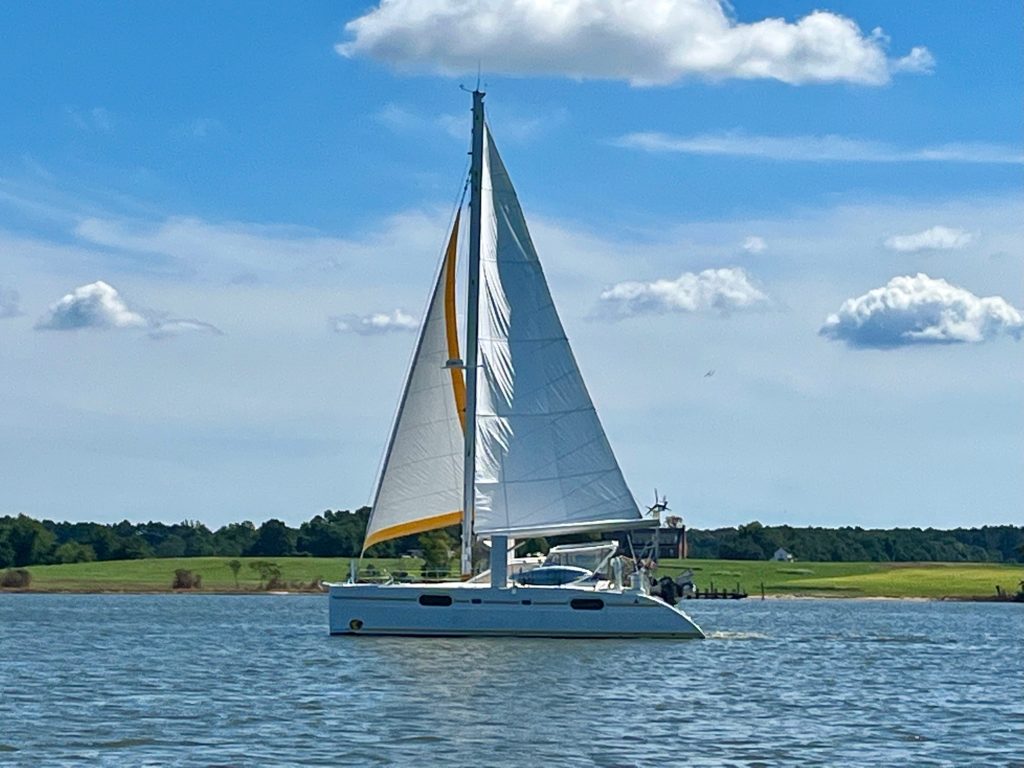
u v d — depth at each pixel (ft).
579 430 249.34
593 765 132.57
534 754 137.80
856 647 292.61
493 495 244.63
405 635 240.32
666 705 173.47
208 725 154.40
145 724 155.22
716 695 185.47
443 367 251.60
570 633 240.32
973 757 140.97
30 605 542.98
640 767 132.05
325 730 150.82
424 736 147.33
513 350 247.91
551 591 239.91
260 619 403.34
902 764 136.56
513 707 168.25
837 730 157.69
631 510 250.16
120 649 264.52
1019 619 477.36
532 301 249.55
